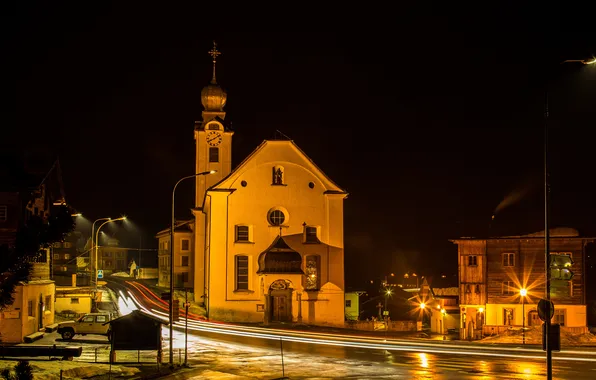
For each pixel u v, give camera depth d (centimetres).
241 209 7056
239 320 6912
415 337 6059
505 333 5819
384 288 10006
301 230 7106
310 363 3822
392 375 3306
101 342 4791
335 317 7019
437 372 3397
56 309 6756
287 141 7156
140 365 3672
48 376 2984
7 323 4659
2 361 3453
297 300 6944
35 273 5219
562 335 5334
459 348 4600
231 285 6969
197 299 7994
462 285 6775
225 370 3569
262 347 4666
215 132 8231
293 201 7131
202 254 8025
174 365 3662
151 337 3666
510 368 3538
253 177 7106
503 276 6744
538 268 6706
